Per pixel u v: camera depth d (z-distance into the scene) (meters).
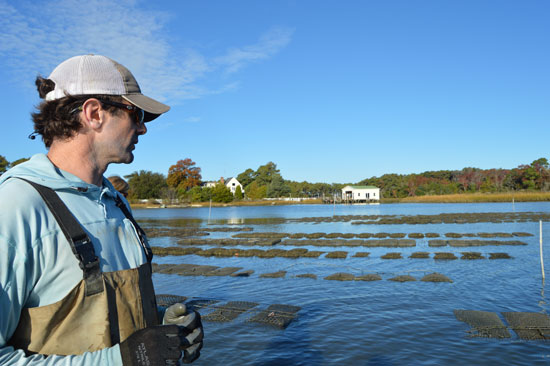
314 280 10.62
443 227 27.31
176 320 1.23
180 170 101.88
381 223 31.83
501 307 7.86
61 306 1.09
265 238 21.69
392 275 11.10
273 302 8.47
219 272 11.94
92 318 1.14
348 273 11.42
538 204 62.91
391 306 8.00
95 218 1.25
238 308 7.94
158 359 1.03
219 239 20.83
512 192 89.44
